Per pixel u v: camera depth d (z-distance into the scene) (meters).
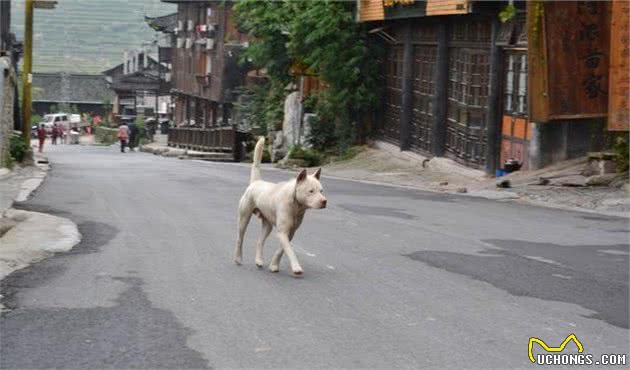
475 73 26.08
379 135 34.31
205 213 15.58
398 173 27.33
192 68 62.66
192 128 49.19
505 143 24.14
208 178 24.84
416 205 17.56
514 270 10.19
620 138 19.84
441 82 28.31
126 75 80.25
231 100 54.25
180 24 64.88
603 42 19.77
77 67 99.12
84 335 7.16
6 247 11.09
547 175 20.81
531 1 19.30
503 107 24.25
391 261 10.70
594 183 19.30
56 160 37.41
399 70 32.25
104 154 47.06
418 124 30.72
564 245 12.21
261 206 9.82
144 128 65.50
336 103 33.78
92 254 10.96
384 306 8.24
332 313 7.95
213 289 8.92
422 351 6.79
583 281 9.59
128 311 7.96
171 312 7.94
